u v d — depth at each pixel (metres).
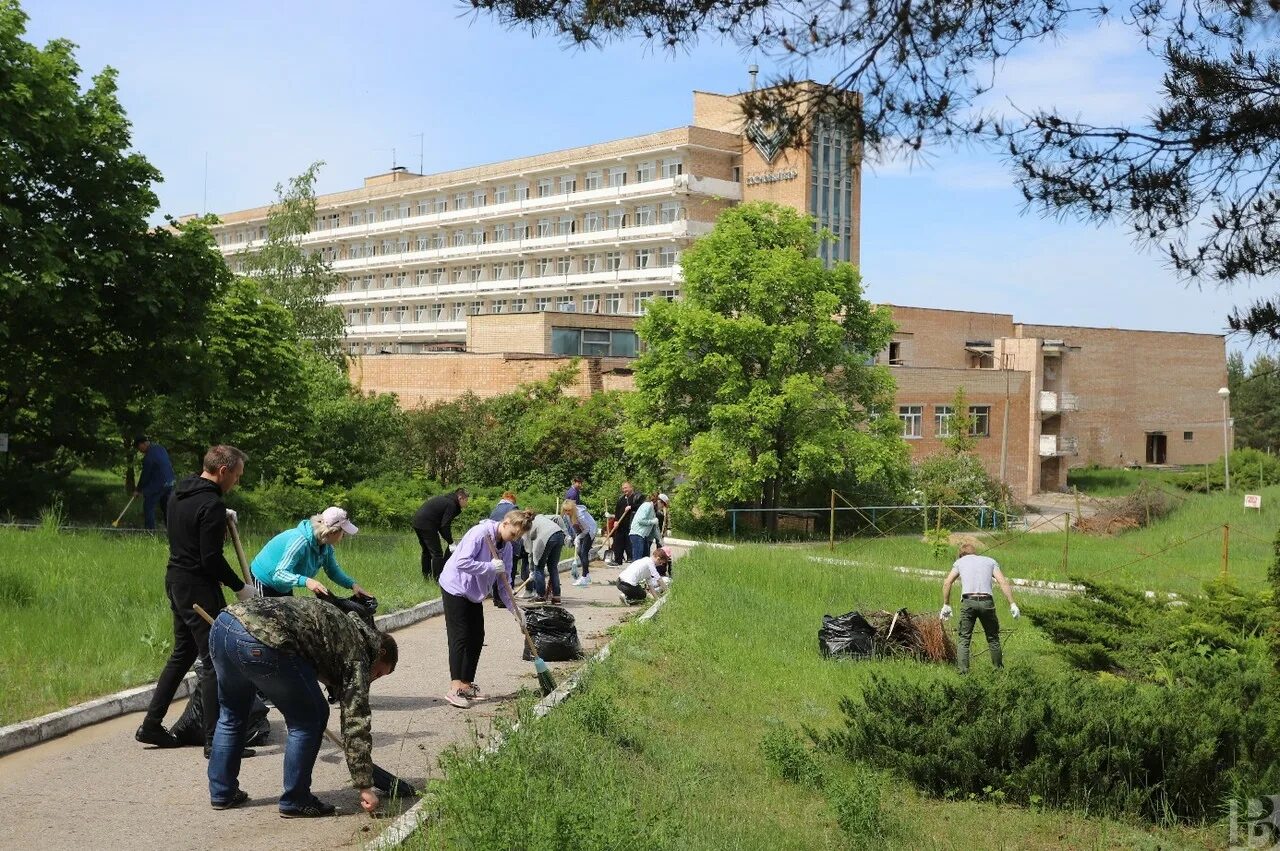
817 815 7.73
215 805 6.82
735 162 78.00
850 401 46.81
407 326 93.06
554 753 7.44
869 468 43.78
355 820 6.67
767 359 44.22
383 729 8.95
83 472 38.06
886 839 7.30
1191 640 13.16
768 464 42.38
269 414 32.94
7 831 6.30
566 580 22.75
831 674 13.32
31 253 22.03
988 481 51.44
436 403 49.34
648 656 12.66
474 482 45.59
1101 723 8.70
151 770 7.60
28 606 12.15
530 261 86.56
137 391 26.45
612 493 43.47
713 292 45.12
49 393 25.94
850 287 45.62
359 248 100.12
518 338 59.78
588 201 81.25
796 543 39.22
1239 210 8.38
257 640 6.46
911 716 9.34
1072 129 8.27
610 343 61.50
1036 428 71.62
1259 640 13.07
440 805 6.38
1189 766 8.38
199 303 26.20
